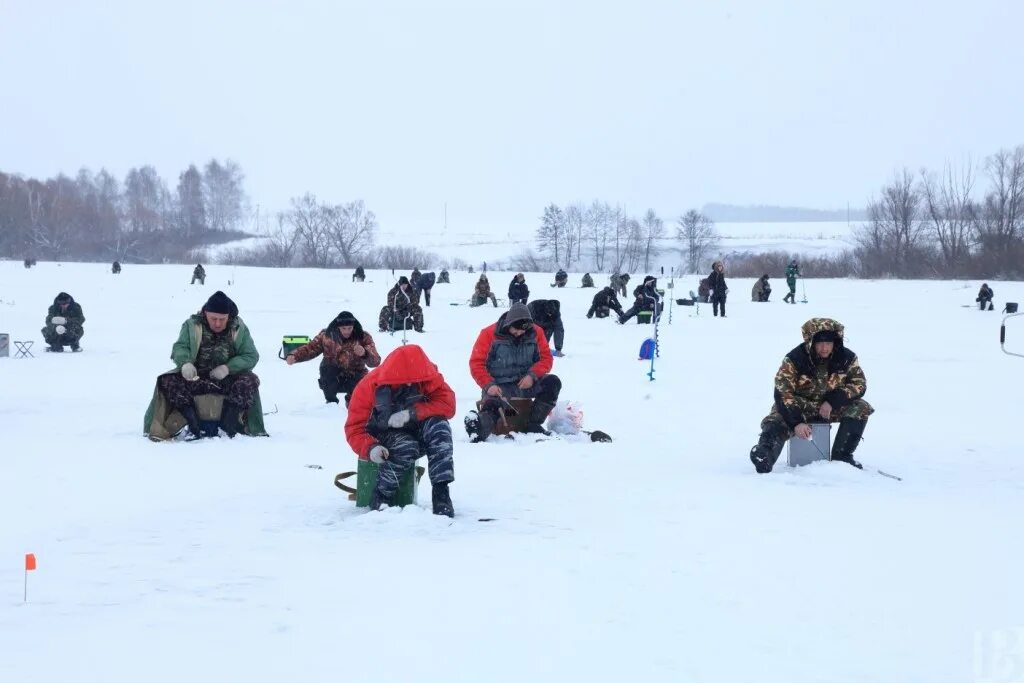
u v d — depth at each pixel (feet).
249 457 31.50
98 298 152.66
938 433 40.11
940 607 16.10
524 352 36.78
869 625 15.16
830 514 23.44
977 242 276.82
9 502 24.23
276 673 12.85
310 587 16.84
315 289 185.57
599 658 13.64
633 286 212.43
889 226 294.05
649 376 59.52
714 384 57.98
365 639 14.25
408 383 23.13
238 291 177.88
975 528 22.04
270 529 21.36
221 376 34.88
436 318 118.01
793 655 13.84
